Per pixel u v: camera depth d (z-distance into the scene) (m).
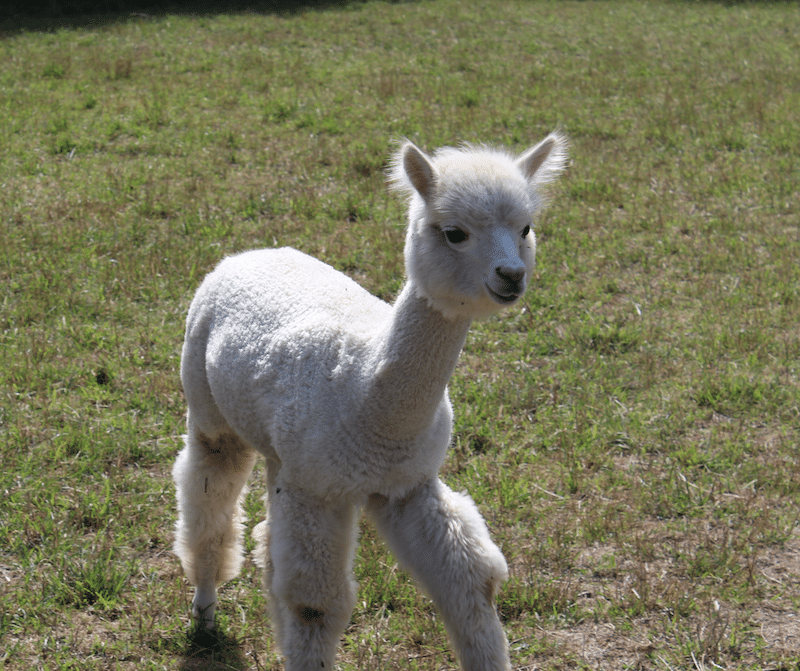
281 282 3.70
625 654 3.79
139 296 7.06
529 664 3.73
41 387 5.71
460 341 3.16
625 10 22.42
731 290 7.67
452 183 3.03
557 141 3.51
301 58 15.80
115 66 14.24
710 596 4.14
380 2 22.25
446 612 3.19
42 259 7.50
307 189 9.63
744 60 16.92
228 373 3.60
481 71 15.62
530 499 4.86
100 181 9.55
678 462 5.27
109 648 3.70
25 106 12.12
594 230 9.01
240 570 4.25
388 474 3.21
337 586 3.29
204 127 11.61
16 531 4.36
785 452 5.37
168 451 5.18
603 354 6.59
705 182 10.42
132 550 4.36
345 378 3.23
